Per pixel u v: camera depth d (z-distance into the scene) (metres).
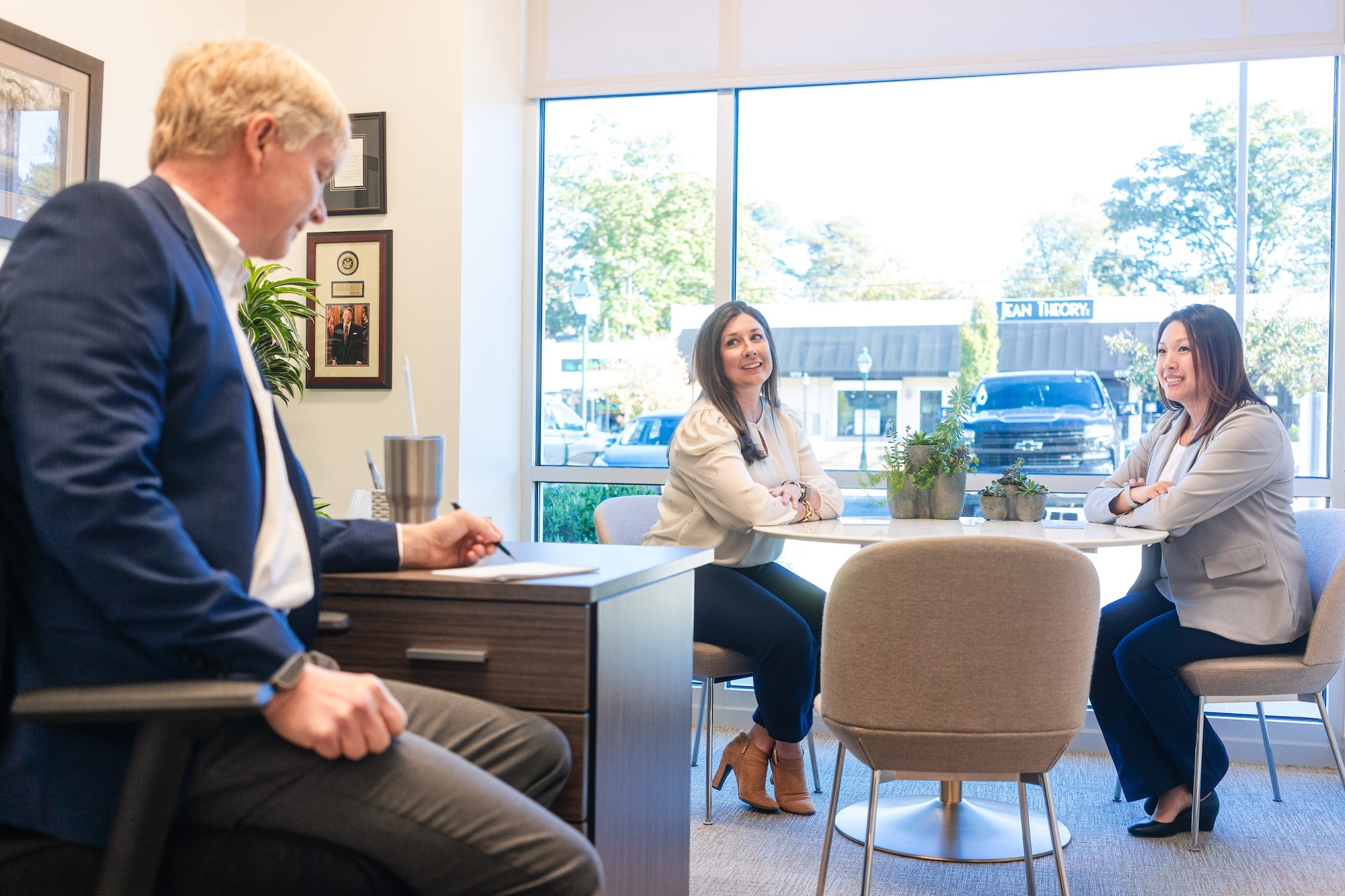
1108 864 2.54
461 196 3.52
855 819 2.85
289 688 0.96
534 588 1.38
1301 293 3.40
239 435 1.09
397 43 3.56
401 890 1.10
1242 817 2.90
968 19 3.59
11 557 1.00
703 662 2.75
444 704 1.32
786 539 2.90
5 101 2.62
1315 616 2.54
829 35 3.70
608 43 3.90
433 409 3.54
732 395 3.00
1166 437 2.99
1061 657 1.87
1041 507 2.95
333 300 3.61
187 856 1.05
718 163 3.81
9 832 1.03
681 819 1.76
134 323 1.00
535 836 1.07
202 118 1.15
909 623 1.87
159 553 0.95
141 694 0.89
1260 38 3.37
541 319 4.01
